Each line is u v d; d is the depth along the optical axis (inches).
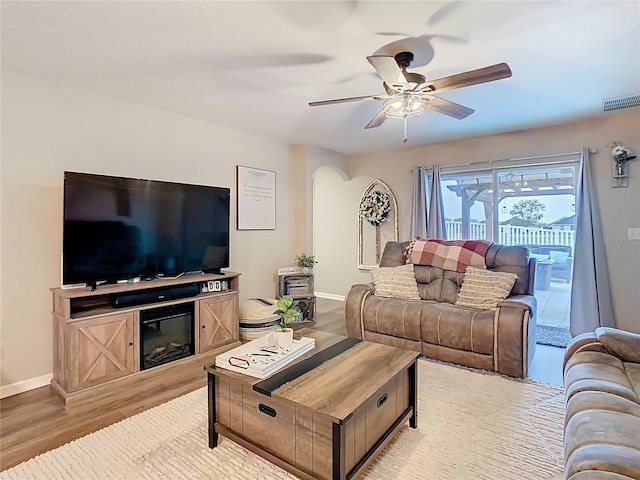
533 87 116.9
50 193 110.3
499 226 180.9
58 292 102.7
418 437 81.4
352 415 59.8
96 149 120.3
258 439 70.8
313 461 62.7
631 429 51.5
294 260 196.7
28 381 106.3
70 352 98.3
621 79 110.3
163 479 67.9
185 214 133.5
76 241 105.6
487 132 172.6
